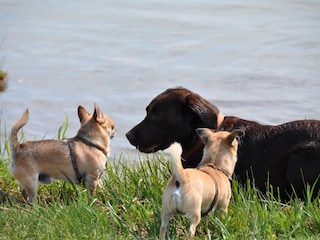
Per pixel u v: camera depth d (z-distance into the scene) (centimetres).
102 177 1194
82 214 999
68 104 2067
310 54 2411
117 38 2655
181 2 3122
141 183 1129
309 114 1938
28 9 3116
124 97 2095
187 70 2314
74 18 2947
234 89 2145
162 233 912
